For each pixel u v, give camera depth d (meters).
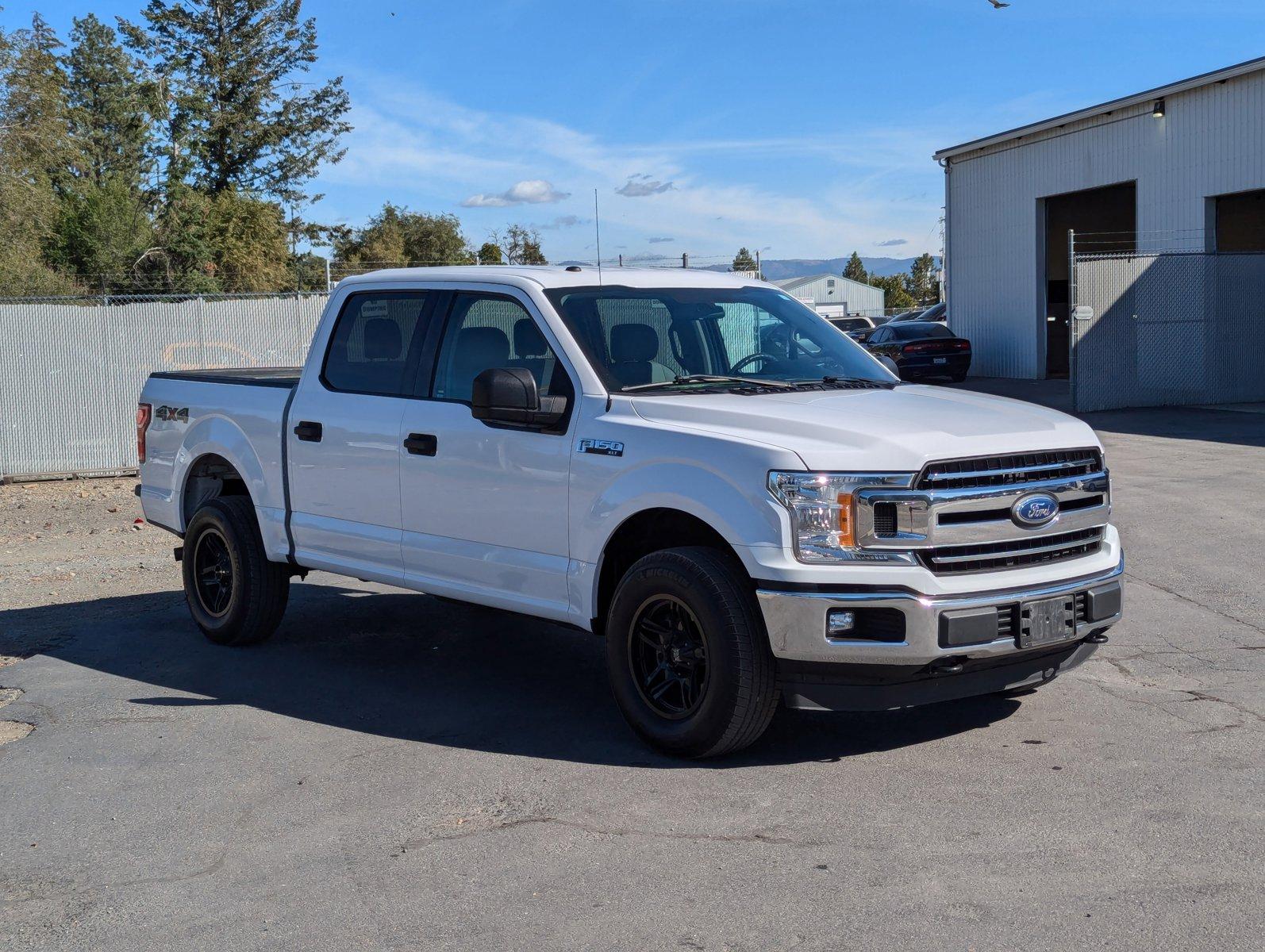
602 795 4.76
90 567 10.42
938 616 4.65
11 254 40.34
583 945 3.56
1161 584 8.34
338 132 60.72
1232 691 5.96
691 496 4.95
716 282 6.42
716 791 4.76
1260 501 11.38
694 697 5.07
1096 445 5.21
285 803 4.80
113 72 72.00
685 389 5.58
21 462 17.19
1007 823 4.35
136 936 3.73
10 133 43.12
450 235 80.81
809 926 3.63
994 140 30.30
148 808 4.80
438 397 6.16
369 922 3.77
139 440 8.17
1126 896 3.75
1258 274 23.33
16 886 4.13
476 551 5.91
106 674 6.89
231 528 7.21
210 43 57.66
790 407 5.19
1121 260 22.33
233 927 3.76
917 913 3.68
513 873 4.08
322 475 6.69
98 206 48.22
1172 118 24.94
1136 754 5.05
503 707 6.02
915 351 28.59
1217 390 23.28
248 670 6.87
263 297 17.88
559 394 5.61
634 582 5.14
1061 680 6.23
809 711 5.79
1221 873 3.88
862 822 4.40
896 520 4.69
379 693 6.34
